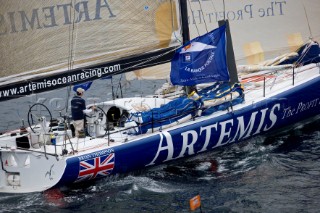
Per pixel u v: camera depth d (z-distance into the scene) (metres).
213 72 41.97
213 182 37.81
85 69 39.72
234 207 34.12
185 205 34.72
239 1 47.06
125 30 40.50
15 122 54.88
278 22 48.06
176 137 39.50
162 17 41.31
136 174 39.25
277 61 47.88
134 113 39.34
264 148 42.75
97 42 39.88
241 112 42.09
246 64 47.62
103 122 41.03
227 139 41.88
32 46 38.19
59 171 35.97
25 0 37.69
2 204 35.72
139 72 44.62
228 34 43.09
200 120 40.81
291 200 34.59
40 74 38.53
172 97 44.47
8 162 37.47
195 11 46.12
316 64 48.19
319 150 41.91
